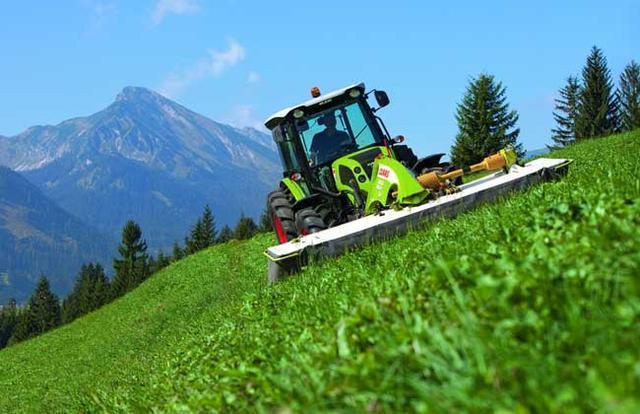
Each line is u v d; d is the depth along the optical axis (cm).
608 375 194
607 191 475
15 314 19800
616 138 2991
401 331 288
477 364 236
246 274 2445
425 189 917
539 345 236
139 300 4231
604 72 8400
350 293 502
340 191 1117
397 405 235
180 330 1534
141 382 881
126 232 13838
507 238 440
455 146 7606
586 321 240
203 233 15100
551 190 674
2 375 3597
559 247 337
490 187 873
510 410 198
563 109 9106
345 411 243
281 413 275
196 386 506
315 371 309
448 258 411
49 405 1830
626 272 264
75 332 4606
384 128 1214
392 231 853
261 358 436
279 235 1331
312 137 1212
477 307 294
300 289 689
